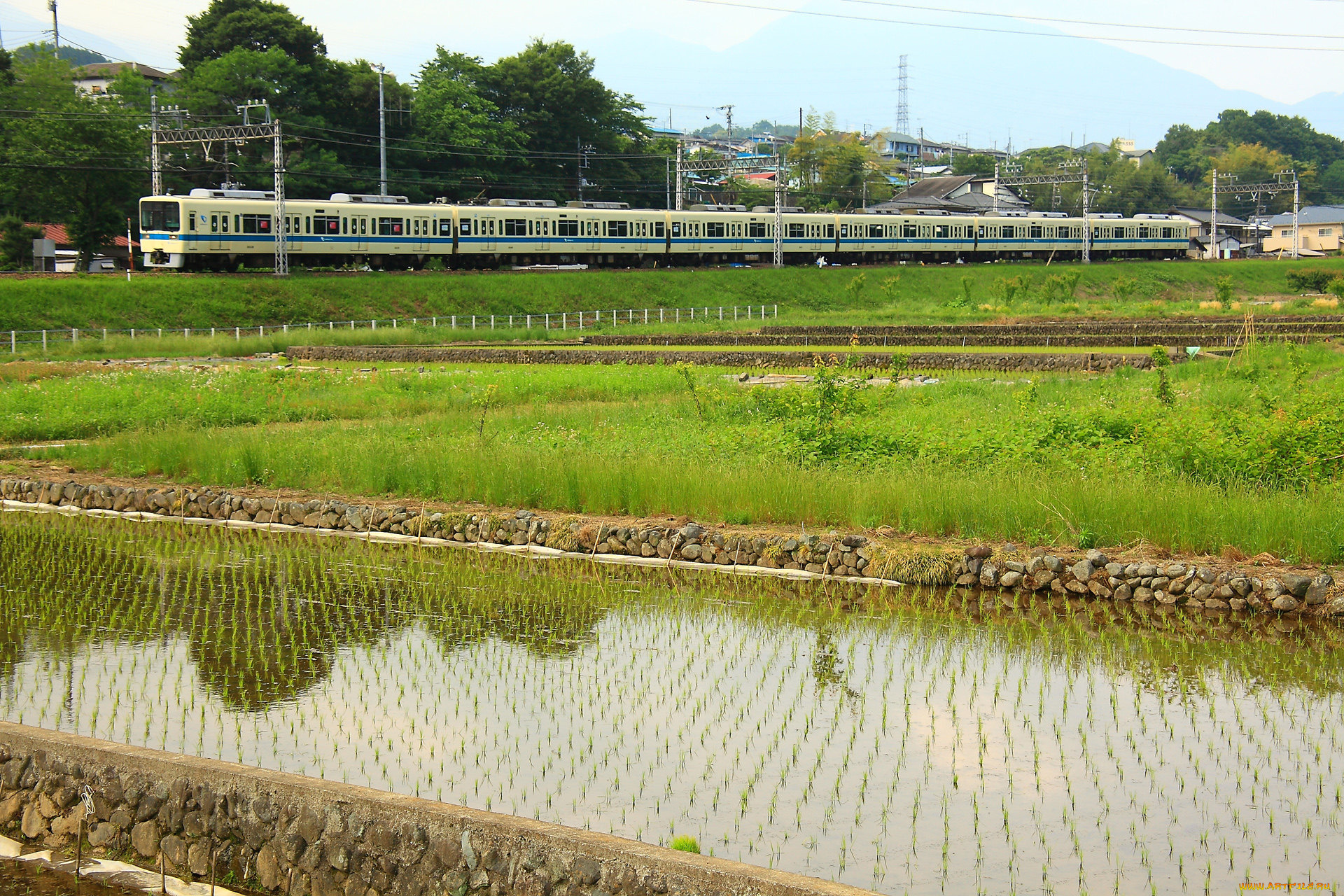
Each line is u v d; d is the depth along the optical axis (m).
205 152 51.69
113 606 12.05
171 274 50.84
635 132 88.62
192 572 13.57
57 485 17.97
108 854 6.88
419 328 49.56
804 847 6.68
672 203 89.12
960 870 6.42
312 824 6.35
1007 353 33.72
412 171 72.50
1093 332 40.66
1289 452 14.51
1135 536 12.80
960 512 13.69
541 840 5.84
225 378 28.95
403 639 10.83
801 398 20.09
